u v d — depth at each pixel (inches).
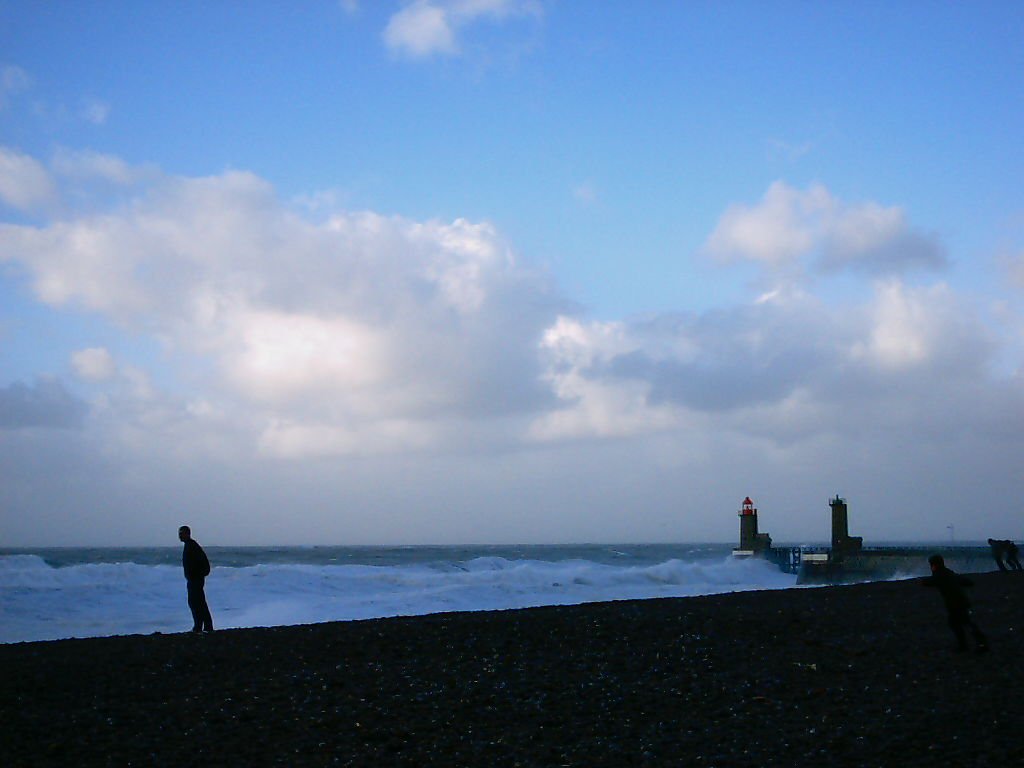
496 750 373.4
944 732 391.9
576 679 510.9
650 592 1590.8
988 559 2400.3
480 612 860.0
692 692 478.0
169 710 436.8
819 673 527.2
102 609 1128.8
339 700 458.0
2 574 1328.7
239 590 1305.4
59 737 388.2
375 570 1845.5
